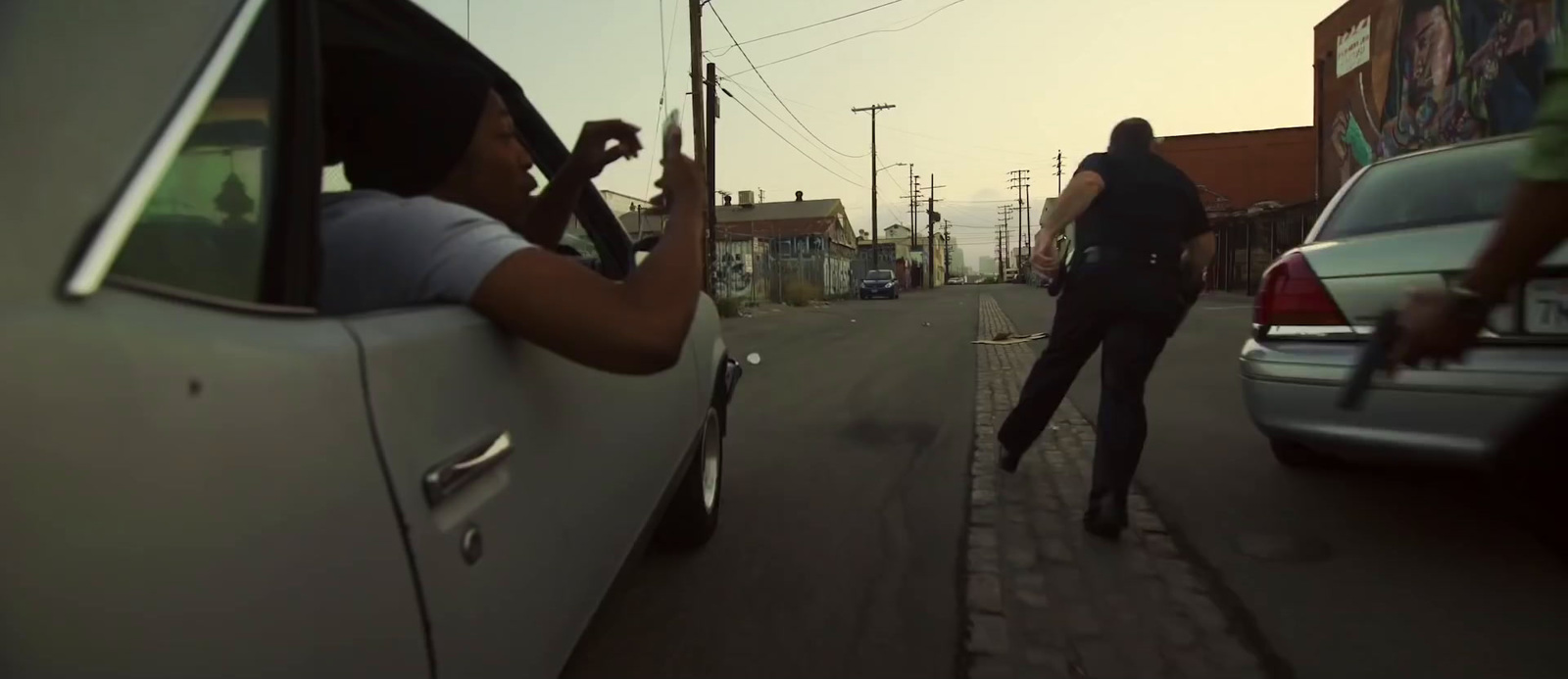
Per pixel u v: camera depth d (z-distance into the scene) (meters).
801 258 41.50
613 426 2.28
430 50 2.39
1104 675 2.67
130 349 0.96
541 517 1.76
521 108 2.84
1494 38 14.55
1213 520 4.00
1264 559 3.51
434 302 1.65
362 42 2.31
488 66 2.57
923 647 2.88
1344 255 3.53
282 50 1.44
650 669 2.72
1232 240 32.03
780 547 3.84
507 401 1.66
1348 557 3.50
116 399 0.93
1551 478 1.87
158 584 0.94
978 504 4.43
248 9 1.32
